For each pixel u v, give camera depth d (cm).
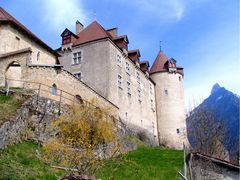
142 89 4728
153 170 2259
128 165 2239
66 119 2059
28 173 1546
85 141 1830
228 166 1744
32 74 2578
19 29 3000
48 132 2109
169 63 5300
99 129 2019
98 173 1872
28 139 2002
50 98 2464
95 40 3981
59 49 4178
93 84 3800
